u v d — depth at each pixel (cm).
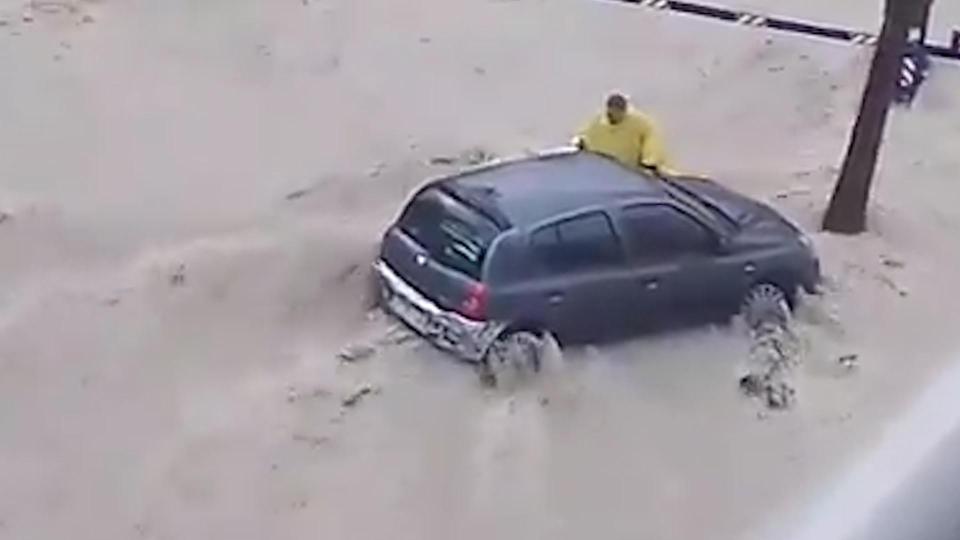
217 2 7712
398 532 3628
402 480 3828
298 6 7788
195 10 7588
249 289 4747
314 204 5512
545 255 4312
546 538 3647
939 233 5719
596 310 4412
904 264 5366
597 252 4394
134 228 5169
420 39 7512
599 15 8062
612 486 3875
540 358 4316
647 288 4469
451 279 4297
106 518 3619
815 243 5422
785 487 3941
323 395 4169
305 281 4809
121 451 3881
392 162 6000
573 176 4672
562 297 4331
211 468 3831
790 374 4497
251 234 5175
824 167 6322
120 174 5647
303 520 3650
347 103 6631
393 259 4528
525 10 8050
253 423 4025
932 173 6381
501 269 4250
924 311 5006
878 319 4903
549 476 3891
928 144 6712
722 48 7750
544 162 4828
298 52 7181
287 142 6131
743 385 4375
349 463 3881
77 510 3641
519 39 7638
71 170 5647
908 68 6981
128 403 4094
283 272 4866
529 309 4294
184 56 6994
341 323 4578
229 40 7238
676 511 3794
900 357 4678
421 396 4194
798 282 4850
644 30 7906
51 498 3678
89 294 4659
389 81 6944
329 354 4388
